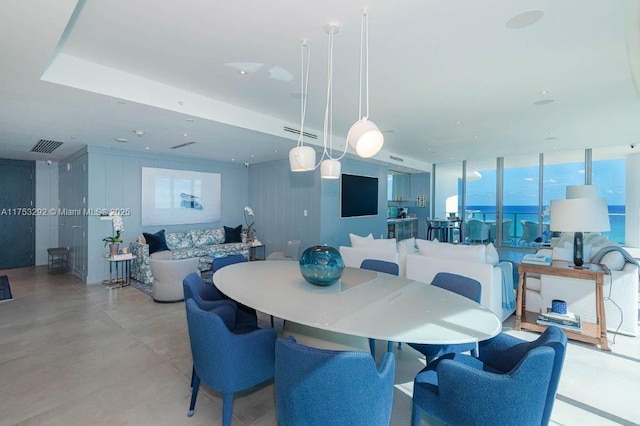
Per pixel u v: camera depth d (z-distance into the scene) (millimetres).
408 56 2949
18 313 3988
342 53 2881
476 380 1396
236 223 8062
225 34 2539
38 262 7266
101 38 2592
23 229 7098
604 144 7062
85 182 5715
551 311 3291
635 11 2252
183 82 3523
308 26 2430
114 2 2111
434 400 1572
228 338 1772
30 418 2029
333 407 1277
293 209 7250
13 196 6988
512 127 5598
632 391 2334
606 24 2445
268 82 3539
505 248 9133
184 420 2021
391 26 2439
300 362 1287
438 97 4066
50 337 3264
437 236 10344
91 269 5590
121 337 3270
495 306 3336
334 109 4523
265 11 2229
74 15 2256
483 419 1395
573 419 2043
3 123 4164
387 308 1915
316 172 6766
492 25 2445
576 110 4621
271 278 2705
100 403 2186
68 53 2846
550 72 3324
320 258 2387
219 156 6980
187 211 7035
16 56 2355
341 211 7250
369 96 4012
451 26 2453
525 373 1330
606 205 3096
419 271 3684
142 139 5176
